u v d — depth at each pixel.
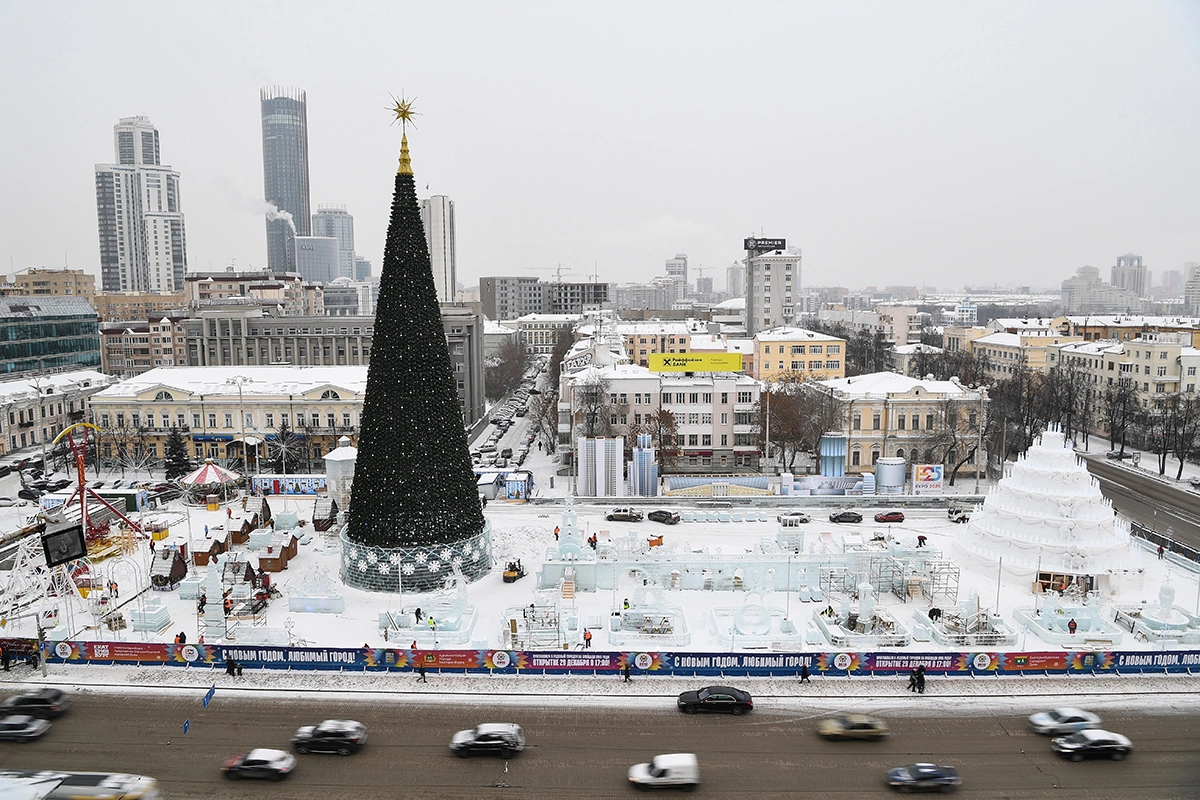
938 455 115.38
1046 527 70.62
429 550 69.12
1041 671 54.31
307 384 126.62
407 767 43.47
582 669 54.69
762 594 64.19
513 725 46.47
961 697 51.47
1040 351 183.75
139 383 128.25
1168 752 45.06
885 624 60.34
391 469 69.06
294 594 65.75
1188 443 117.12
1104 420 148.75
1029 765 43.78
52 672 54.88
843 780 42.41
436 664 55.06
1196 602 67.25
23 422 134.88
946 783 41.41
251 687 52.91
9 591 65.38
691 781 41.66
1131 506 101.75
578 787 41.69
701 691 50.16
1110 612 65.12
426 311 69.69
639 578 70.31
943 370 198.12
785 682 53.41
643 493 106.19
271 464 119.19
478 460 126.75
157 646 55.72
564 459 125.94
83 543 55.47
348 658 55.09
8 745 45.62
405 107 68.19
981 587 70.00
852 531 88.56
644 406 124.12
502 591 69.69
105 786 37.84
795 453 126.00
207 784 41.75
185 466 115.75
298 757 44.44
